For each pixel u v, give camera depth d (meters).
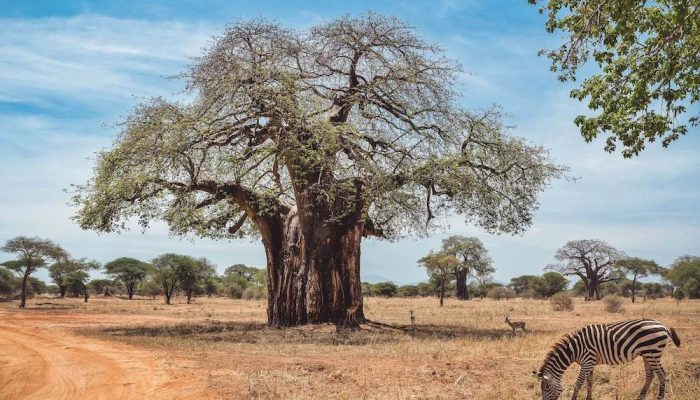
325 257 20.47
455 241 68.06
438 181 18.98
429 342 16.19
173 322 25.30
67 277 61.91
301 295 20.52
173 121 19.41
